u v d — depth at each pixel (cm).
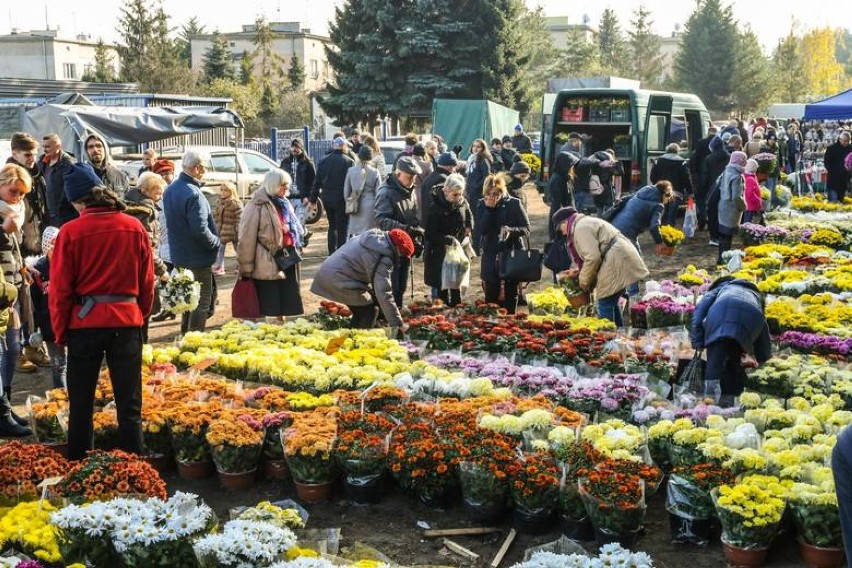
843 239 1600
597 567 474
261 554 462
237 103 5375
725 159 1870
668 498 599
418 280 1514
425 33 4706
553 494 593
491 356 899
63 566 494
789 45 9131
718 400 750
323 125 5566
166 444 692
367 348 892
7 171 767
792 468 601
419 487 630
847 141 2230
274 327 976
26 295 789
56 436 712
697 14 8181
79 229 602
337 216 1529
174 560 483
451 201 1085
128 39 6103
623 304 1123
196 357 864
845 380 810
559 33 11394
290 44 7988
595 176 1655
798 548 576
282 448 671
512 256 1059
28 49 7369
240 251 1000
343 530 606
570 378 806
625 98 2070
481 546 589
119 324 609
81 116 1480
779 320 1024
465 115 3281
